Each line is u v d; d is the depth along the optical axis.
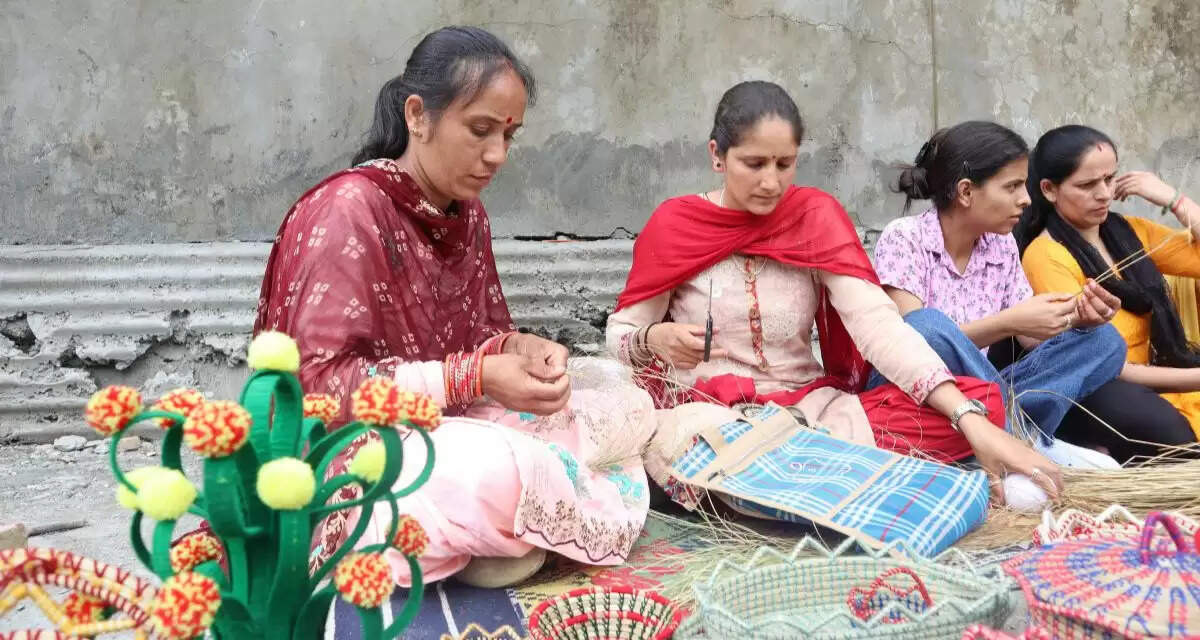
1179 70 6.38
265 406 1.58
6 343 5.20
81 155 5.39
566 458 2.80
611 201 5.87
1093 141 3.99
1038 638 1.69
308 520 1.56
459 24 5.62
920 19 6.08
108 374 5.30
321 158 5.58
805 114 6.02
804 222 3.41
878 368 3.30
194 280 5.35
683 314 3.53
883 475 2.90
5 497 4.19
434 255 2.90
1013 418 3.51
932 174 3.75
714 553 2.85
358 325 2.63
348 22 5.54
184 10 5.40
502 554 2.56
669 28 5.83
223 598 1.55
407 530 1.72
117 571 1.49
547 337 5.67
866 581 2.31
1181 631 1.58
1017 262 3.91
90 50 5.36
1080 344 3.65
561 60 5.75
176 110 5.44
